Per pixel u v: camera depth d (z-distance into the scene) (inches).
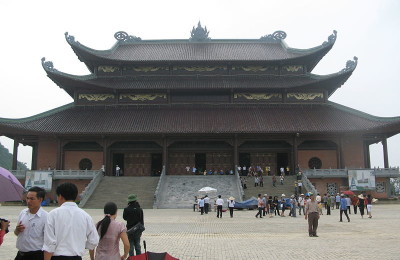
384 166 2888.8
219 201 1585.9
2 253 740.7
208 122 2842.0
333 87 3112.7
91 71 3415.4
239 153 3009.4
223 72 3270.2
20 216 415.2
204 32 3752.5
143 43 3700.8
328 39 3095.5
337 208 2175.2
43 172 2532.0
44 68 2881.4
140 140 2849.4
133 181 2475.4
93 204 2177.7
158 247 816.9
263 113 2979.8
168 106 3078.2
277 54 3385.8
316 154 2935.5
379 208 2098.9
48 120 2866.6
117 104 3068.4
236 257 698.8
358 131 2711.6
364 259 664.4
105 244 421.4
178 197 2251.5
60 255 351.6
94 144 2945.4
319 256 697.0
